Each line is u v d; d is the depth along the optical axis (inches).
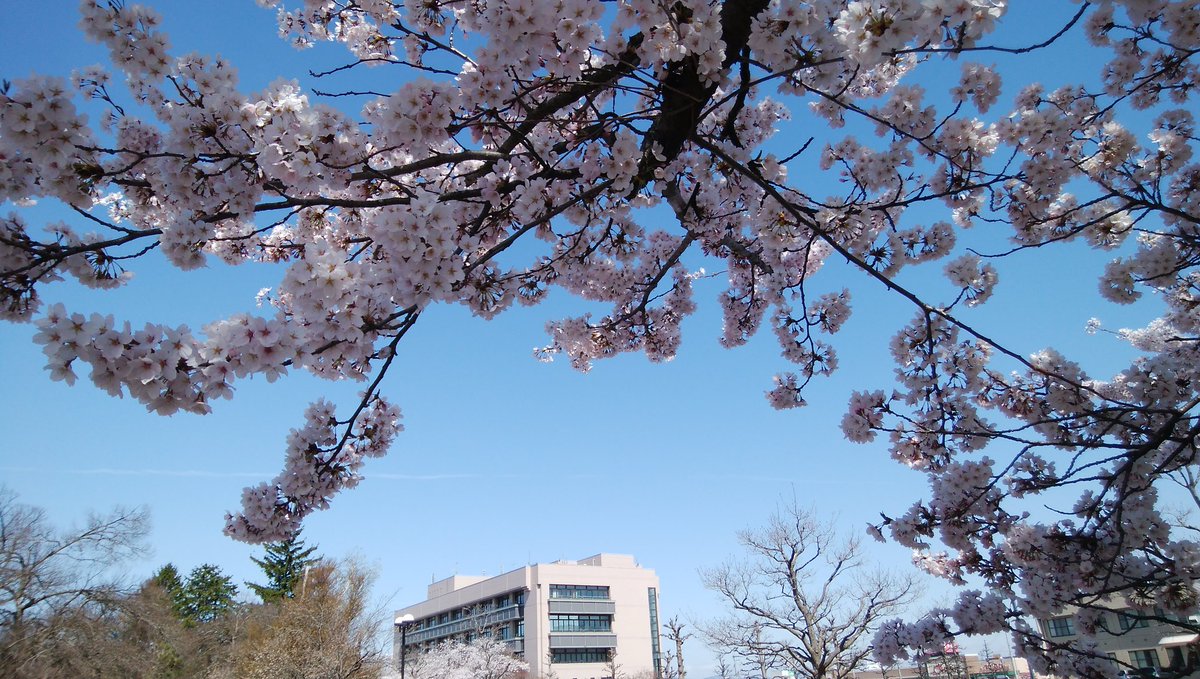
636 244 215.0
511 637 2401.6
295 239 185.3
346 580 1033.5
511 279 147.9
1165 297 245.6
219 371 88.9
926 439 205.2
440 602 2824.8
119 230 108.7
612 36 126.9
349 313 96.1
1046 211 197.2
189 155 108.0
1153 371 191.2
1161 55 198.8
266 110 108.7
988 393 214.7
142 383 85.2
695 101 125.7
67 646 788.0
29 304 104.8
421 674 1385.3
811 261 277.1
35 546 816.3
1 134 93.0
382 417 165.8
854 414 209.0
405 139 115.6
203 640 1210.6
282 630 1003.3
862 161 179.0
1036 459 204.2
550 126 181.6
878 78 195.6
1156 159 201.8
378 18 163.5
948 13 89.7
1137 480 191.5
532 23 112.1
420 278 99.7
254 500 150.4
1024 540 203.9
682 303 274.8
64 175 102.6
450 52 141.6
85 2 101.5
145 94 132.9
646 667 2443.4
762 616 617.9
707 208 199.9
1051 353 207.0
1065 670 207.5
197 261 118.6
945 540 207.0
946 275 201.6
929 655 225.9
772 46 116.9
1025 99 196.9
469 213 146.5
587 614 2449.6
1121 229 205.3
